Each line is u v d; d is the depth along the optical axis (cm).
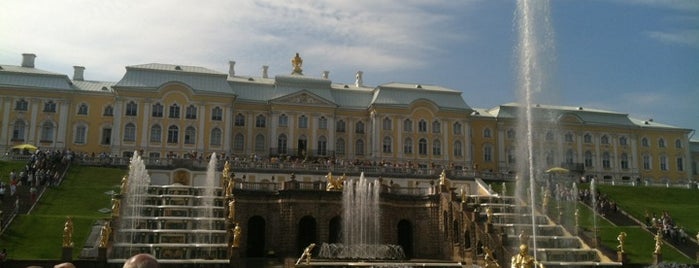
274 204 5794
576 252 4956
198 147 9181
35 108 9162
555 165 10425
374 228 5872
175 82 9206
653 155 11450
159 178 7456
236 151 9606
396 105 9981
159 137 9075
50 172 6588
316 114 9844
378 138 9869
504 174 8406
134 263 747
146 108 9088
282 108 9725
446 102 10275
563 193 7381
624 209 7031
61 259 4119
